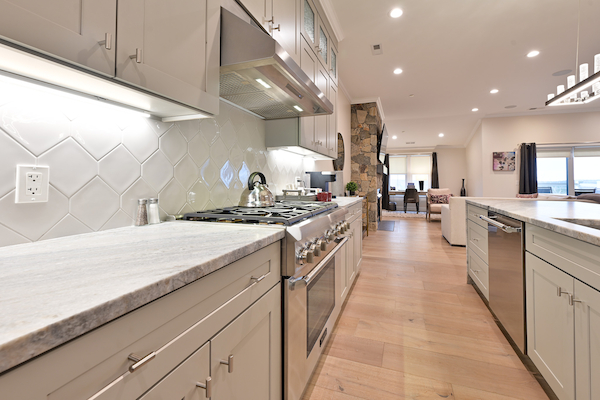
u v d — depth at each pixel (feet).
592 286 3.14
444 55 12.67
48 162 2.91
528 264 4.79
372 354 5.46
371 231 19.45
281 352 3.56
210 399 2.20
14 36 1.74
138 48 2.60
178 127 4.60
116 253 2.36
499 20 10.02
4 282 1.66
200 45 3.48
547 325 4.17
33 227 2.80
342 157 16.29
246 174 6.57
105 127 3.47
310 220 4.27
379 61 13.25
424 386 4.60
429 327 6.46
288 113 6.75
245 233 3.28
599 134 21.36
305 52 6.81
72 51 2.06
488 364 5.14
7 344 1.02
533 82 15.96
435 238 17.04
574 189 22.26
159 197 4.24
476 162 26.94
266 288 3.18
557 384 3.88
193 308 2.05
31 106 2.77
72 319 1.24
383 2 8.99
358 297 8.18
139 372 1.61
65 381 1.26
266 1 4.99
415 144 32.76
